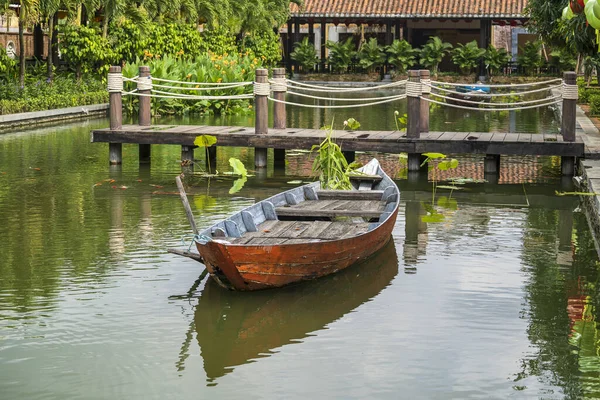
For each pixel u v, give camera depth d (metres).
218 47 47.62
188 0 43.84
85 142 25.14
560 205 16.36
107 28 37.97
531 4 28.98
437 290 10.90
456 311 10.09
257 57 55.59
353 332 9.42
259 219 12.47
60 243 13.07
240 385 8.09
